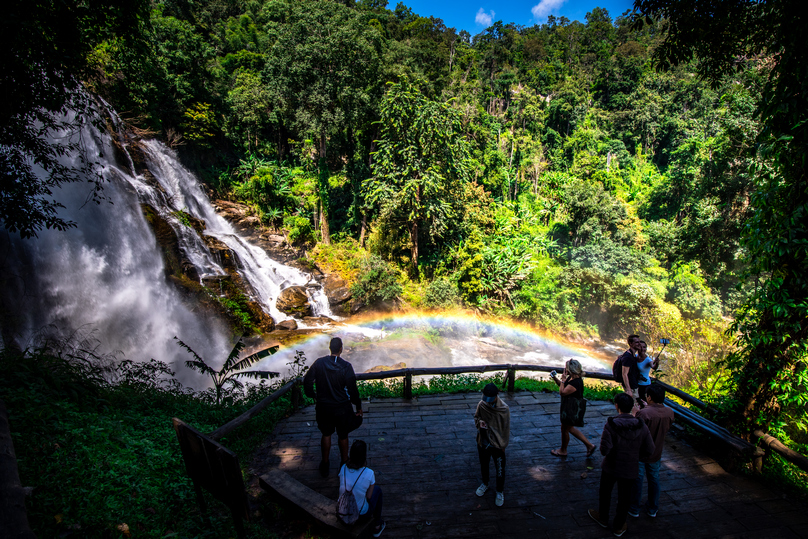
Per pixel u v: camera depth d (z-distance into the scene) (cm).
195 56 3034
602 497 398
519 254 3200
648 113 7006
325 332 2308
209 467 354
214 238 2445
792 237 454
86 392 593
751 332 519
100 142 2103
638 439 378
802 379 489
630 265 3397
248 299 2284
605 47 9219
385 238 3084
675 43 579
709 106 6844
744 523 419
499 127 5862
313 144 3869
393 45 3694
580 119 6838
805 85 433
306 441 571
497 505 433
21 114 613
